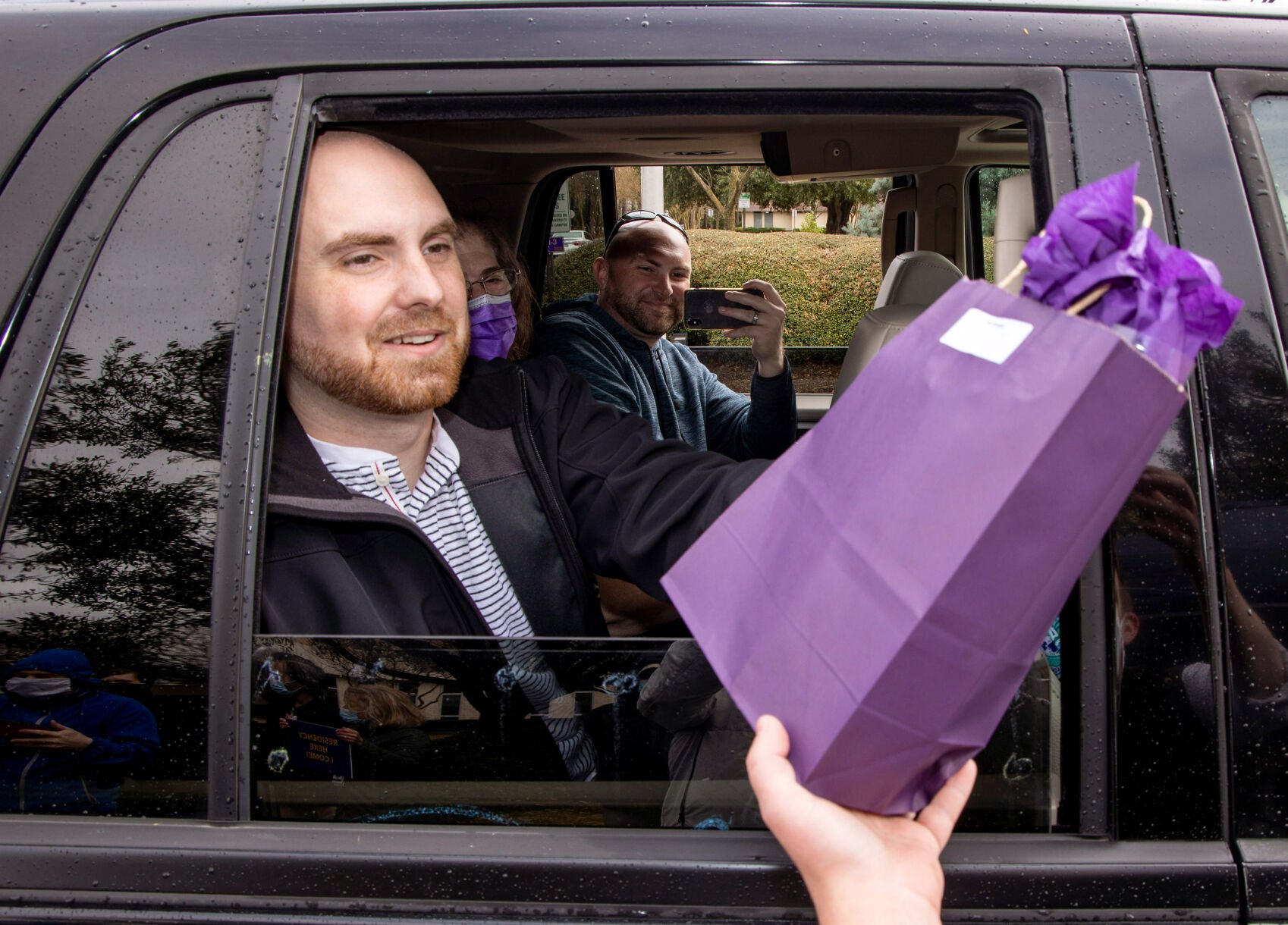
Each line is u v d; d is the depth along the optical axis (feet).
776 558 2.56
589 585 4.86
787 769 2.37
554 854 3.18
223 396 3.30
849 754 2.35
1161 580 3.14
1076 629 3.17
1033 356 2.22
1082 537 2.25
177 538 3.28
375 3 3.44
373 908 3.16
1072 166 3.26
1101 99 3.30
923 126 5.35
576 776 3.32
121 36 3.43
